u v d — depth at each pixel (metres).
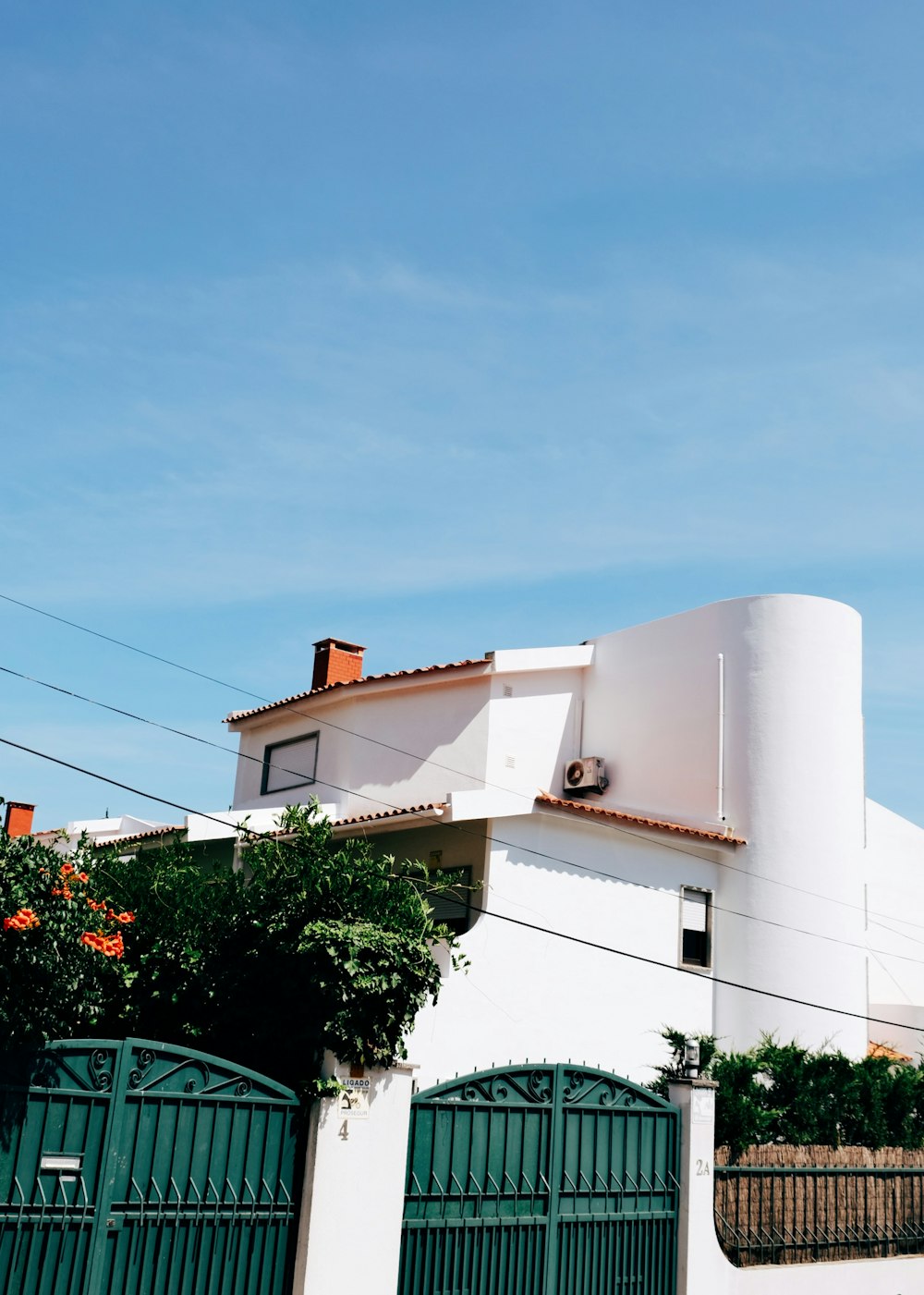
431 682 23.30
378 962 11.18
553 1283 12.14
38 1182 9.44
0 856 9.36
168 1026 12.53
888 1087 17.03
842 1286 14.37
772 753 21.12
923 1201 15.90
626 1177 12.92
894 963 27.44
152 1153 10.02
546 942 17.98
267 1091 10.74
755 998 20.14
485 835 18.12
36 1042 9.51
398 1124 11.23
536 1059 17.39
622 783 22.92
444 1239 11.48
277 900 11.97
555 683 23.67
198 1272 10.09
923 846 28.56
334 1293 10.56
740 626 21.88
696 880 20.38
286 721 26.16
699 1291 13.08
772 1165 14.38
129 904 12.99
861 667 22.44
